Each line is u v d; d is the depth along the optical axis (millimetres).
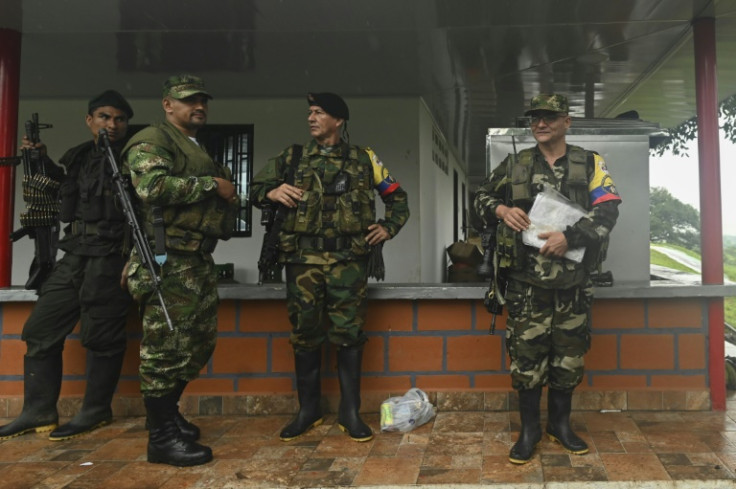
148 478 2908
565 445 3123
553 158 3143
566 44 5012
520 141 4414
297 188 3330
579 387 3895
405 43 5023
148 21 4531
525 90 6453
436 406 3910
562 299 3033
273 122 6734
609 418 3713
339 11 4371
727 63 5172
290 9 4352
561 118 3066
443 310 3941
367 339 3541
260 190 3432
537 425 3090
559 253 2951
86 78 6016
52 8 4195
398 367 3951
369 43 5035
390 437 3434
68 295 3582
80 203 3479
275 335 3969
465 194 14258
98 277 3434
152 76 5926
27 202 3527
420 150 6707
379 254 3477
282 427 3674
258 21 4566
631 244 4289
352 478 2846
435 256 8094
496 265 3141
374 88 6391
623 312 3896
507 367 3920
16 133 4309
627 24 4492
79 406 3951
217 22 4559
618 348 3896
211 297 3188
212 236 3102
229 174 3385
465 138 9562
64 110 6781
